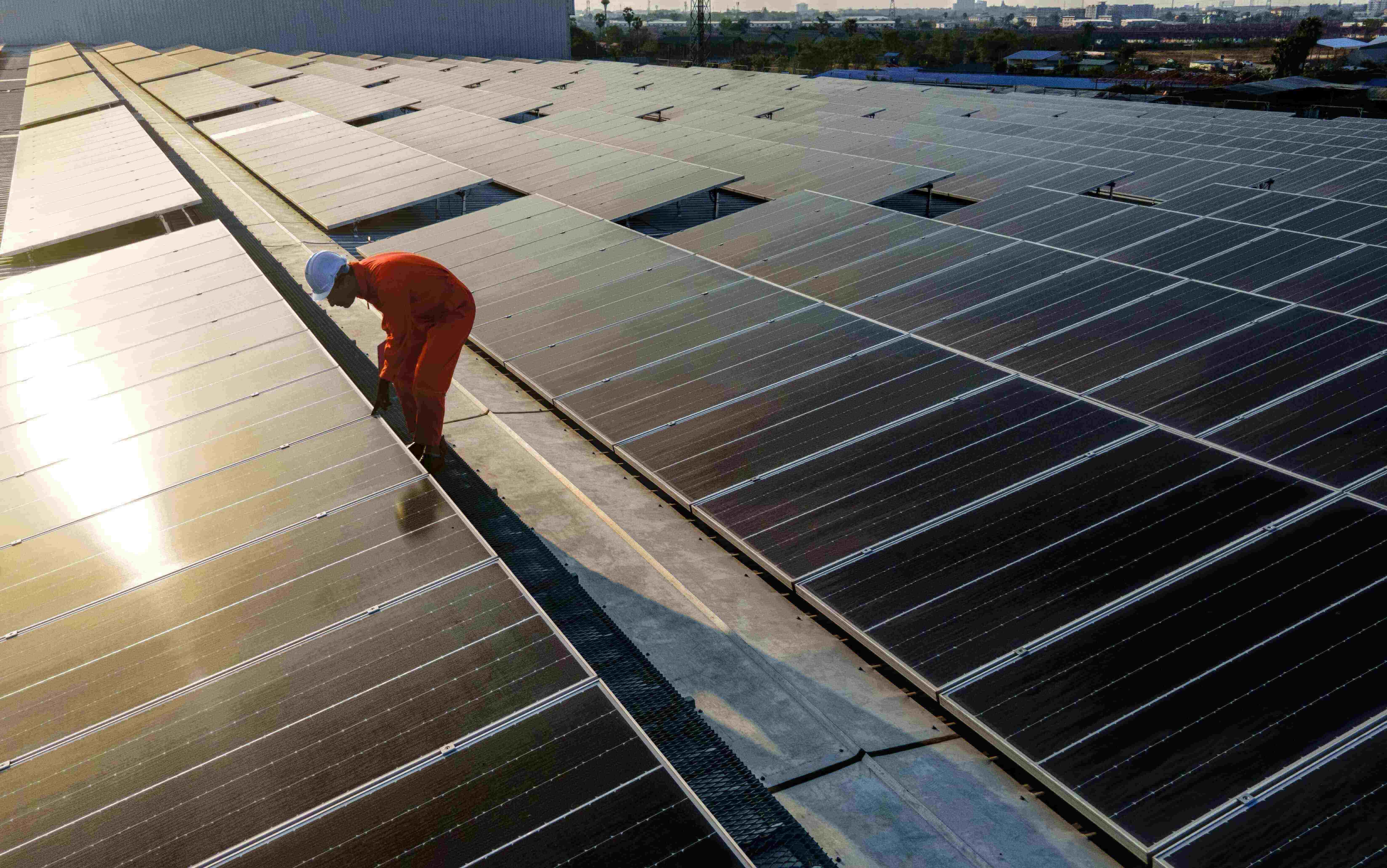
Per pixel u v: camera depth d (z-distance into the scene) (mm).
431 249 16047
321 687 4488
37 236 18672
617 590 7078
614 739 4090
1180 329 9648
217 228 14570
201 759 4117
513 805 3785
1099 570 5984
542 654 4605
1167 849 4098
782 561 6645
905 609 5957
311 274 6332
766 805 4504
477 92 50844
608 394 9828
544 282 13664
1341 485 6539
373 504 6133
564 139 28516
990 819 4918
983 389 8750
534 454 9367
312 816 3770
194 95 47594
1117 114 47969
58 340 10141
